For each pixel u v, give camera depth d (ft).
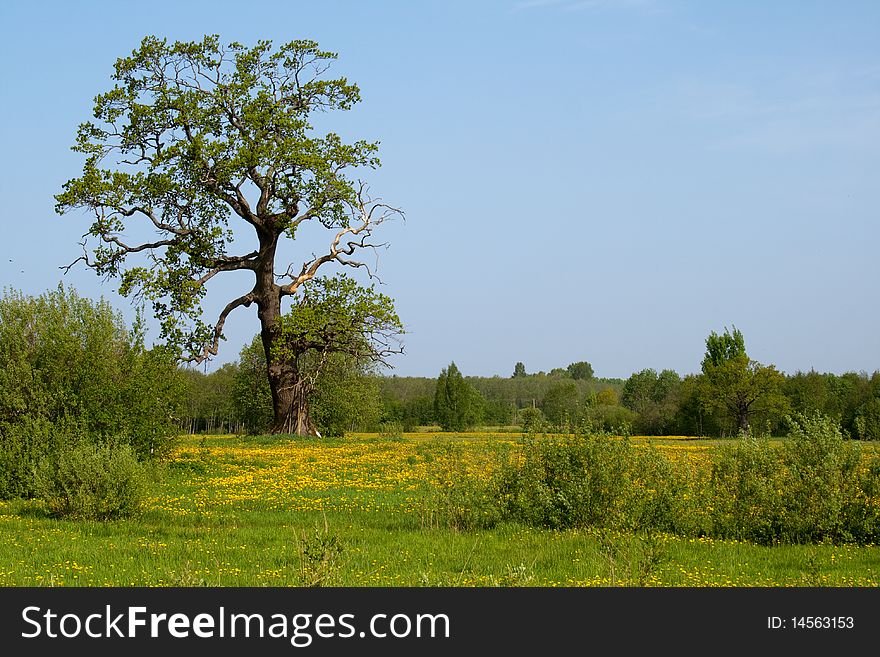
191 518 62.18
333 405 225.97
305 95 164.66
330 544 40.96
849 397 251.39
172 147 147.43
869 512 52.47
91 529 55.42
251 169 155.02
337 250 165.99
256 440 156.46
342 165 163.12
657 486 55.83
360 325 162.40
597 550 46.42
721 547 49.19
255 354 245.45
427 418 400.67
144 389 89.76
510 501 57.72
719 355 311.88
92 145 148.66
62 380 85.81
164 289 146.51
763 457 54.70
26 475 75.97
